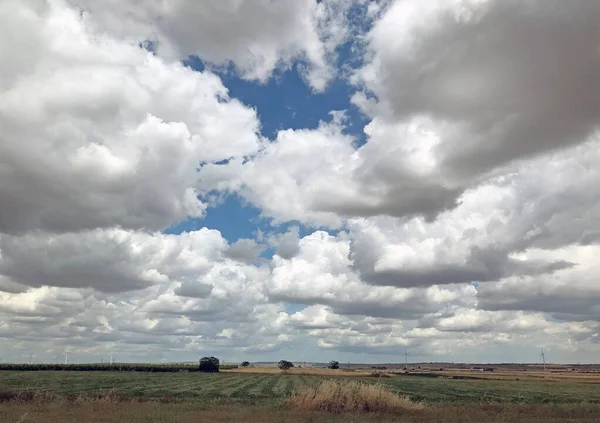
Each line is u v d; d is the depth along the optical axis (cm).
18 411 3003
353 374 16425
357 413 3353
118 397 4334
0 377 9600
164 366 15675
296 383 9594
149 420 2589
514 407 4031
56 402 3794
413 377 14988
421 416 3162
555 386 10569
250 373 15425
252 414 3034
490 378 15388
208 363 15700
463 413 3397
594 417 3291
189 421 2572
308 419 2827
